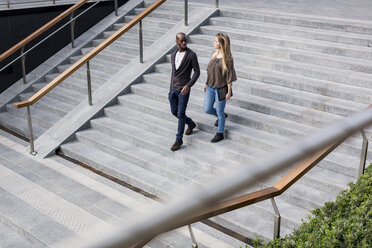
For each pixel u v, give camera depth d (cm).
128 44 960
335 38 743
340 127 55
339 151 541
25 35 930
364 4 1063
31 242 486
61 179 608
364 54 686
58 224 500
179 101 598
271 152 44
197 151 611
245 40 816
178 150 614
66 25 994
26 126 812
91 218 510
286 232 462
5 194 569
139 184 582
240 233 475
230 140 614
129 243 38
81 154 663
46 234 480
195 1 1065
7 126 834
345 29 762
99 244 38
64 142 701
